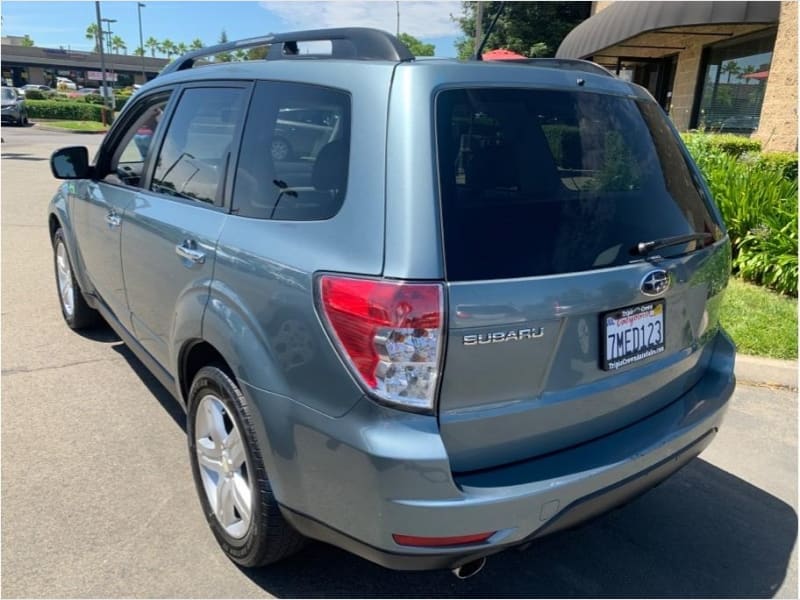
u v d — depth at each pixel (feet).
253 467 8.03
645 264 7.90
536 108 7.82
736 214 22.93
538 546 9.81
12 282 21.40
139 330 12.16
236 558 8.92
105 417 12.87
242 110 9.29
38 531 9.53
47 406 13.24
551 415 7.32
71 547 9.24
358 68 7.65
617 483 7.59
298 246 7.45
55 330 17.35
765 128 39.40
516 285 6.79
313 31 8.91
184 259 9.49
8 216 31.94
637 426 8.26
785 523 10.54
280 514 8.02
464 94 7.30
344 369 6.77
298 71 8.49
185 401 10.27
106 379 14.52
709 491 11.38
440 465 6.51
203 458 9.40
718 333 10.32
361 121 7.31
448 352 6.52
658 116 9.71
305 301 7.12
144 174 11.87
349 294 6.70
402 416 6.58
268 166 8.50
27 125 119.44
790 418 14.07
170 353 10.28
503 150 7.36
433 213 6.67
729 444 12.96
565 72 8.41
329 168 7.54
